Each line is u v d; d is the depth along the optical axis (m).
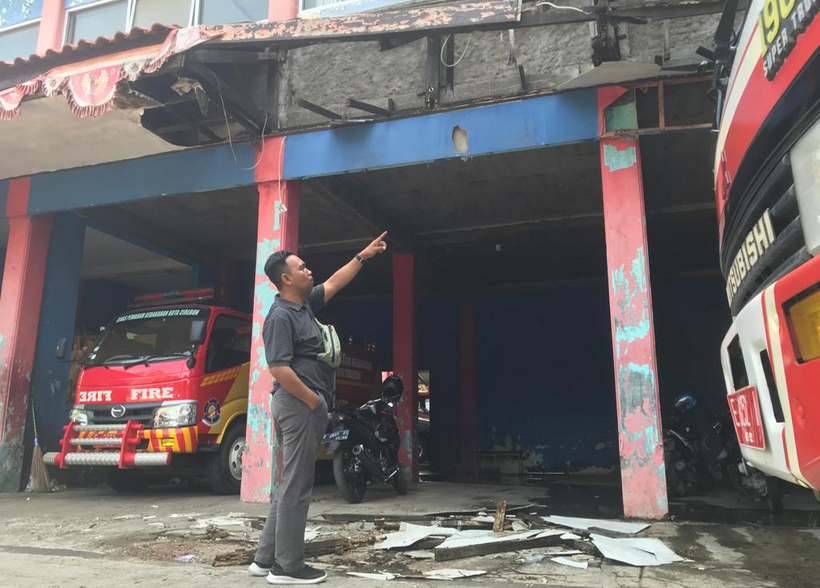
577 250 10.63
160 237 9.90
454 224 9.48
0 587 3.14
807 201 1.80
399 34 5.32
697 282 12.02
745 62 2.20
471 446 12.68
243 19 7.62
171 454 6.48
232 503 6.22
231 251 11.23
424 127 6.28
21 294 7.86
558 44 6.03
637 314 5.23
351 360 9.58
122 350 7.40
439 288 12.77
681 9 4.75
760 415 2.16
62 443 7.03
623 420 5.11
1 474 7.44
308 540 4.21
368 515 5.25
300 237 10.19
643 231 5.36
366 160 6.44
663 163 7.34
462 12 5.13
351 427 6.50
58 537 4.59
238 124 7.36
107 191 7.61
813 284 1.67
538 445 12.46
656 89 5.61
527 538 4.04
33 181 8.00
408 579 3.25
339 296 14.24
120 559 3.80
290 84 7.05
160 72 5.64
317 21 5.43
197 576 3.32
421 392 16.83
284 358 3.08
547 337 12.82
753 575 3.27
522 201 8.55
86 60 6.01
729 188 2.45
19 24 8.85
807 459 1.71
